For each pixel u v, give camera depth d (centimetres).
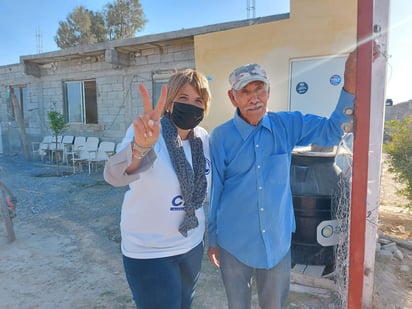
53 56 888
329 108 477
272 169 168
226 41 536
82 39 2608
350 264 143
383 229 412
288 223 180
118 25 2638
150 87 795
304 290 267
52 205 564
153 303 154
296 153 265
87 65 910
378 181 212
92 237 414
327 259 262
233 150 172
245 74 160
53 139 995
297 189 262
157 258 152
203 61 561
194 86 154
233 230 175
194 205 154
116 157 131
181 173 148
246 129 169
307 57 480
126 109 851
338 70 462
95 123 931
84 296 282
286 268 178
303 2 470
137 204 149
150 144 124
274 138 169
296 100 495
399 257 330
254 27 510
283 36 490
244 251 173
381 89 200
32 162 1026
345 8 448
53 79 989
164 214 149
